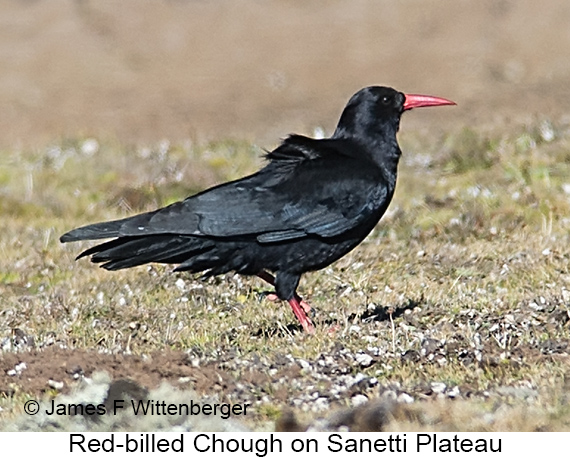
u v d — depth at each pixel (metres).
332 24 76.25
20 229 31.44
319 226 20.08
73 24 75.69
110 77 66.12
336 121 54.12
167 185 35.56
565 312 19.77
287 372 17.47
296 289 22.66
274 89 63.25
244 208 19.84
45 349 18.88
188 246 19.70
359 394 16.48
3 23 75.94
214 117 56.50
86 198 35.28
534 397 15.92
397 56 68.75
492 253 25.41
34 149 44.31
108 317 21.81
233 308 22.06
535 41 69.69
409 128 47.69
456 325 19.72
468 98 58.09
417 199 31.27
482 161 34.88
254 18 78.44
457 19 75.12
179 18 77.94
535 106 53.94
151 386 16.89
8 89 63.22
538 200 29.72
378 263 25.33
